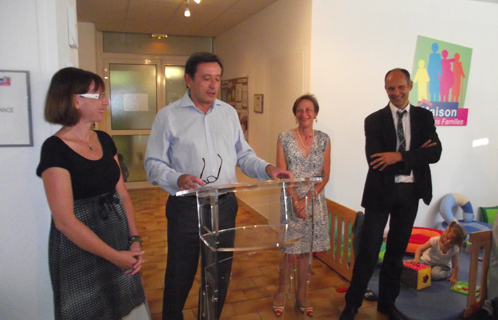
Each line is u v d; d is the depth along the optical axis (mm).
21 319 1745
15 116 1646
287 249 1299
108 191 1468
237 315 1239
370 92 3707
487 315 2461
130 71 6234
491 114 4363
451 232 2893
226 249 1227
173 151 1776
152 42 6266
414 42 3820
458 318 2465
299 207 1348
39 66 1660
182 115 1772
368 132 2336
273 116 4258
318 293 2805
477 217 4496
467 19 4027
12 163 1669
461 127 4254
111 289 1465
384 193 2236
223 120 1854
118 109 6250
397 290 2428
